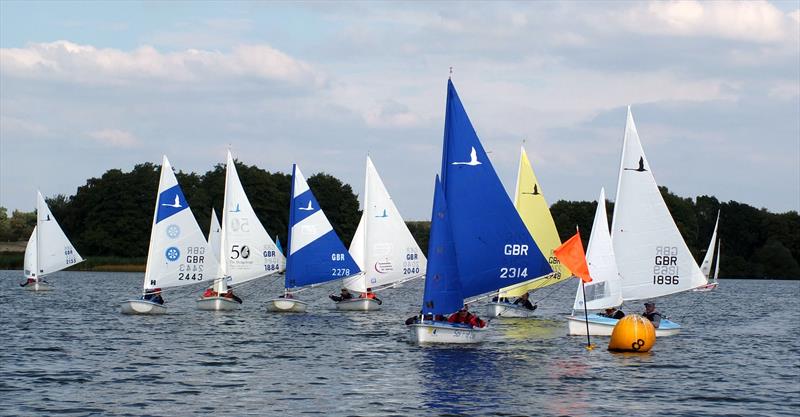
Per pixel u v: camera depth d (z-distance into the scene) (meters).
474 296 61.91
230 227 92.69
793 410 42.22
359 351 60.00
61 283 171.50
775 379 50.62
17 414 39.66
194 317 85.31
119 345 62.84
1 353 58.25
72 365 53.28
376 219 94.44
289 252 91.50
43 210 137.75
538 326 77.06
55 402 42.25
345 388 46.41
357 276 96.44
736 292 178.75
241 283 93.12
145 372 51.00
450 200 61.03
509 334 70.00
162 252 87.06
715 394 45.84
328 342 65.31
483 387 46.78
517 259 61.81
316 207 91.56
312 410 41.16
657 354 60.00
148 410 40.81
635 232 67.69
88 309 97.12
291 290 92.44
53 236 138.12
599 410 41.66
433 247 59.06
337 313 92.62
